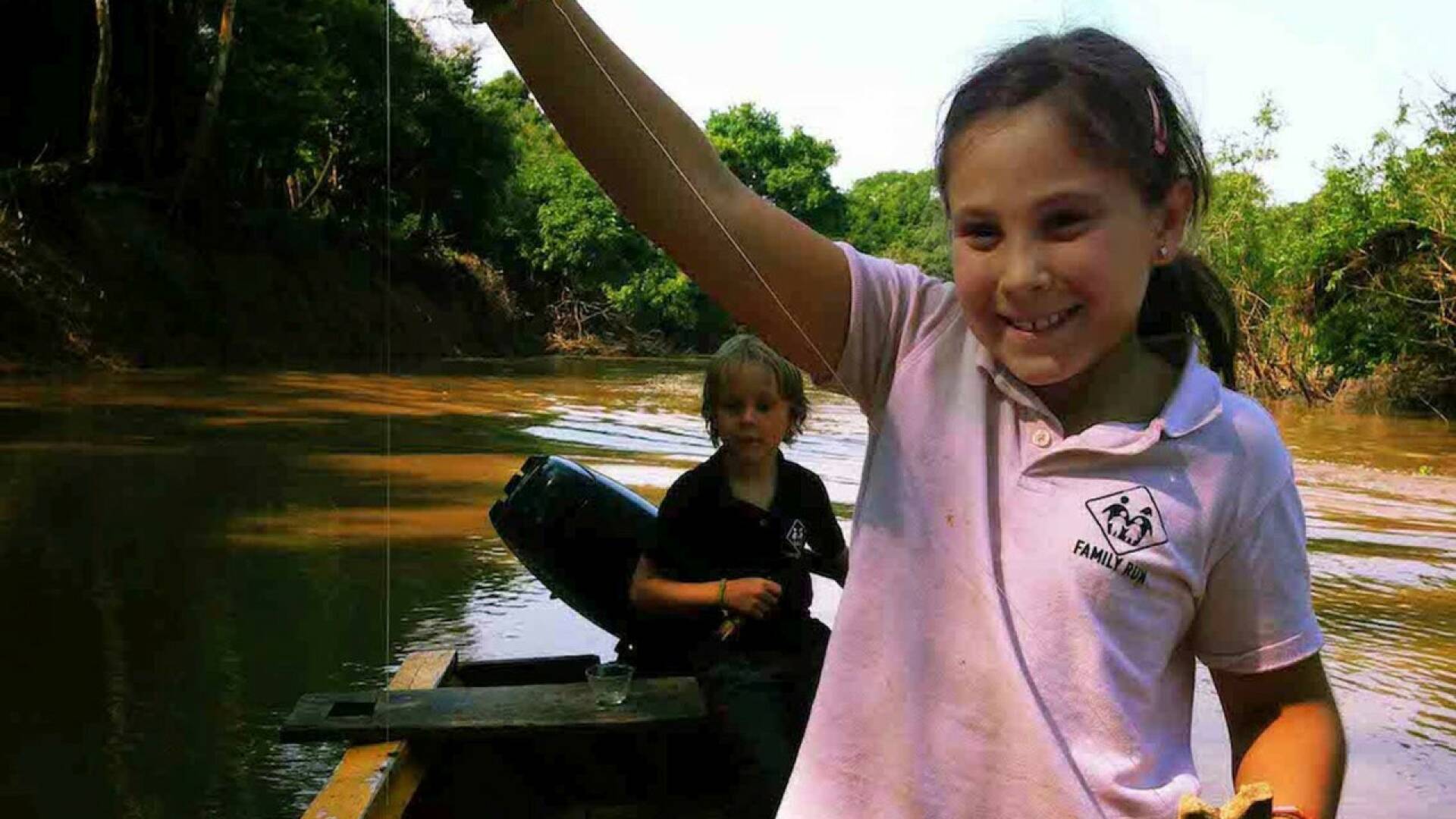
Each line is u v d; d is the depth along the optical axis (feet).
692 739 10.11
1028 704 3.60
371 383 61.05
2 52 70.54
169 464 31.14
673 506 11.02
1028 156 3.59
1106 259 3.62
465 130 110.42
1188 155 3.92
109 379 56.44
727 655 9.92
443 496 27.58
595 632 16.98
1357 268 68.49
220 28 79.97
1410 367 65.57
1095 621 3.67
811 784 3.85
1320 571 22.52
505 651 16.15
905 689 3.78
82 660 15.67
